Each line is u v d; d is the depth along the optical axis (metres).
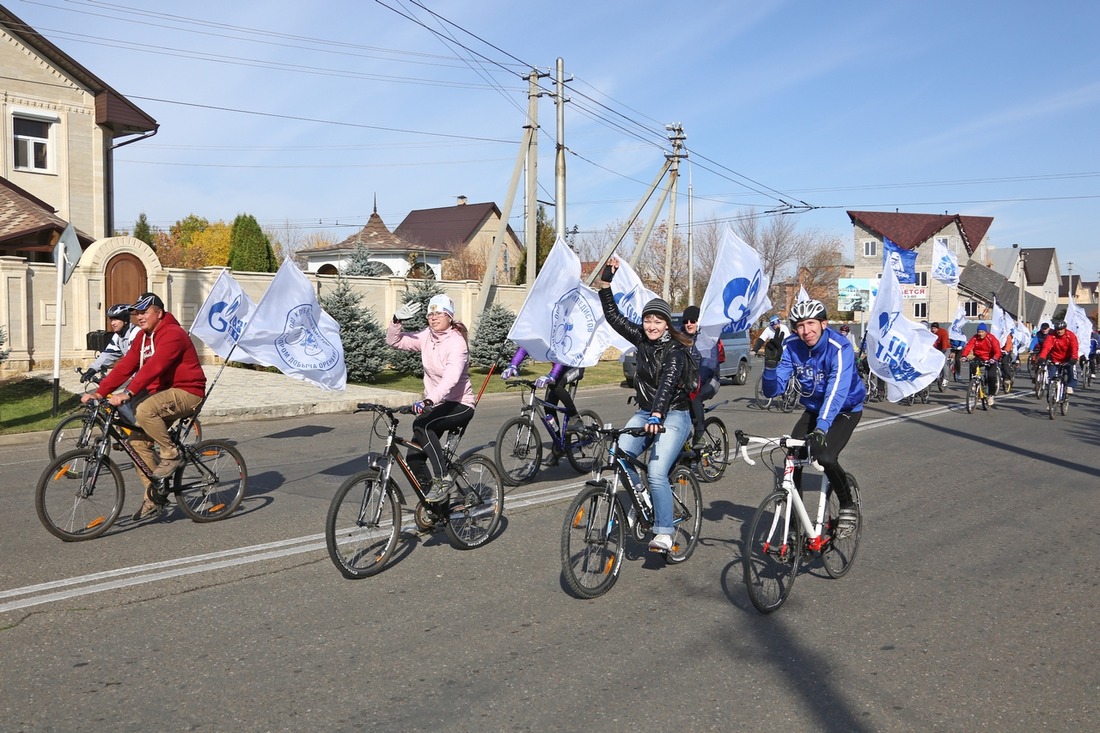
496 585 5.69
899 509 8.26
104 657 4.40
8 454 10.91
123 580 5.64
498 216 63.69
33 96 23.98
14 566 5.91
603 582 5.60
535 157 25.94
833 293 61.34
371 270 44.03
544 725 3.75
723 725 3.78
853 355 5.70
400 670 4.30
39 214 21.23
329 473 9.55
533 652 4.56
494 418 15.27
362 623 4.94
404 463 6.21
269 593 5.44
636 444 5.79
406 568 6.04
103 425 6.79
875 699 4.09
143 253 20.50
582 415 9.94
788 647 4.72
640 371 5.82
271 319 8.10
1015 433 13.99
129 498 7.93
